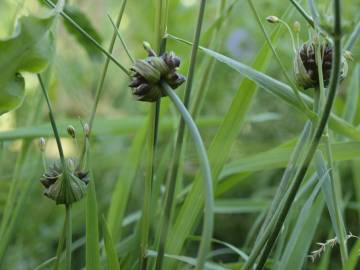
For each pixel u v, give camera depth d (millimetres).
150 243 408
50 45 287
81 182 299
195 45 312
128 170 421
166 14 320
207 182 234
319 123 275
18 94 287
